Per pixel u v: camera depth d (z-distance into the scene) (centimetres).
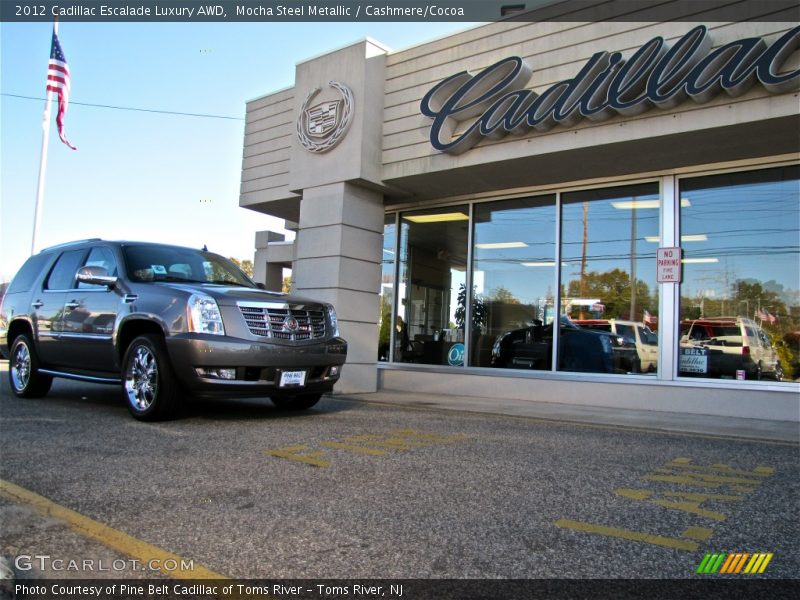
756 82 665
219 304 573
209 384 557
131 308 616
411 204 1088
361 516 330
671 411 790
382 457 462
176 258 702
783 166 766
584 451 507
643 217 864
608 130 755
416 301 1088
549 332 927
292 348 596
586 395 857
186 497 358
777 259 766
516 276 970
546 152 801
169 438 516
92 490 369
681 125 707
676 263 817
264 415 653
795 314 750
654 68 704
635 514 341
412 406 793
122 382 613
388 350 1113
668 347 815
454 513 337
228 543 293
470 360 1004
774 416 727
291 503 350
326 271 957
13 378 794
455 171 894
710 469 453
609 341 872
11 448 474
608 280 884
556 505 354
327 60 991
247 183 1197
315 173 989
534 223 961
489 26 868
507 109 821
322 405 765
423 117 917
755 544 299
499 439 552
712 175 811
